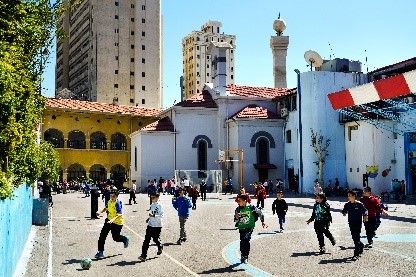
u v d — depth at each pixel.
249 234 11.46
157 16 117.50
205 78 149.00
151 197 12.17
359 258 11.76
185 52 156.38
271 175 48.88
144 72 114.56
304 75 44.34
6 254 8.49
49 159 24.62
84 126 61.66
